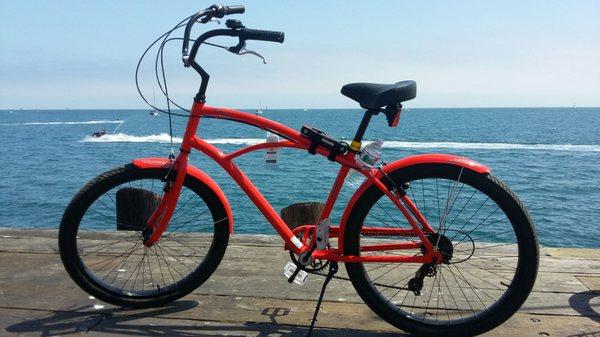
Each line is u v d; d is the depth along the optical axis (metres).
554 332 2.21
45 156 33.31
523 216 2.10
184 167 2.40
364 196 2.24
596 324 2.27
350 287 2.69
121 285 2.64
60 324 2.29
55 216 14.27
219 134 39.38
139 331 2.24
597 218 13.32
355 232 2.27
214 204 2.50
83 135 57.72
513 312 2.15
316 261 2.33
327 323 2.31
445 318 2.31
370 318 2.37
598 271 2.88
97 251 3.15
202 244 3.25
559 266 2.96
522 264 2.12
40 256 3.12
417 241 2.33
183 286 2.51
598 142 43.12
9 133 65.94
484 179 2.14
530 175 22.86
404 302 2.47
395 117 2.18
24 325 2.28
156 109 2.39
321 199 13.58
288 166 18.81
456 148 37.31
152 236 2.47
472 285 2.66
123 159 30.64
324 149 2.27
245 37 2.23
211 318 2.36
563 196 17.03
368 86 2.17
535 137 49.69
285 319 2.34
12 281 2.75
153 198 3.41
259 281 2.76
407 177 2.21
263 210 2.37
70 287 2.68
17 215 14.51
